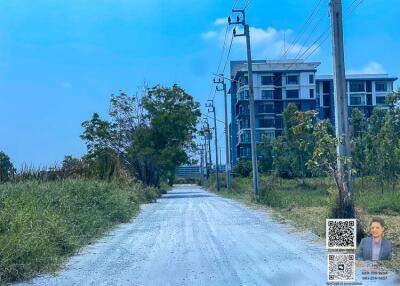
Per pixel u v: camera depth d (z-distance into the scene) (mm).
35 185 17875
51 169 25719
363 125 46844
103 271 10977
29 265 10586
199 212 27141
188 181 149625
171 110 53094
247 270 10570
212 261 11781
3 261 10008
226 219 22469
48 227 13000
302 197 32500
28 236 11305
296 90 94750
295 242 14539
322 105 97312
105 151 49156
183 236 16625
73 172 28484
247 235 16469
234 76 103938
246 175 91500
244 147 95375
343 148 14836
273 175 49281
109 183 27250
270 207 29562
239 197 44812
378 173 36250
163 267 11219
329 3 15531
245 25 37375
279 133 94438
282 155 59844
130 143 52062
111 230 18859
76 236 14586
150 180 52344
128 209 23484
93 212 18641
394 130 34906
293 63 85500
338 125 14914
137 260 12281
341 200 14797
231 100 107250
